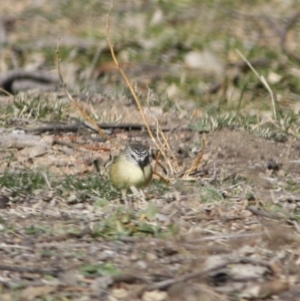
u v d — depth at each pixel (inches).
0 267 336.5
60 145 538.9
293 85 754.8
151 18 833.5
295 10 853.8
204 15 839.1
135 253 357.1
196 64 773.3
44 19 834.8
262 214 402.9
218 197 430.3
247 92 742.5
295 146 558.9
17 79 685.3
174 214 403.9
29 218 398.6
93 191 443.8
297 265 346.6
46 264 345.4
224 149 541.3
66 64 763.4
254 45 797.9
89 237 374.0
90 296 321.4
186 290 322.0
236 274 336.8
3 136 538.9
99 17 837.2
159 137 548.7
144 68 766.5
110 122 587.8
